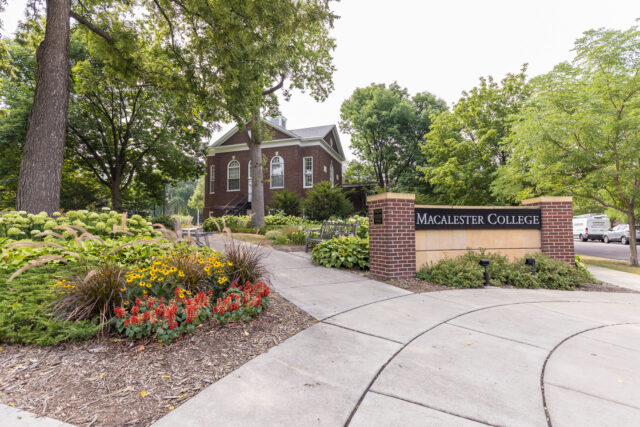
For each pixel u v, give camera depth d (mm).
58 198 8438
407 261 6652
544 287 6555
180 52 11711
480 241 7398
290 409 2193
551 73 11320
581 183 11570
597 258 13836
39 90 8398
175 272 3967
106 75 14398
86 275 3477
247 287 4242
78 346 3051
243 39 9445
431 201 22125
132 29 11453
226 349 3121
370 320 4082
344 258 7523
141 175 22719
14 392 2320
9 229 6172
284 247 10797
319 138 25359
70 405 2188
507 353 3195
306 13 9719
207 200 27578
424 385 2553
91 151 19125
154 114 20188
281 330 3668
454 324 4012
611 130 10727
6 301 3320
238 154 26781
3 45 11812
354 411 2188
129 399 2285
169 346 3121
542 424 2096
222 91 11695
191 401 2271
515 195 13984
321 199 20891
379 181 29844
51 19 8680
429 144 21172
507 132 17125
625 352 3287
